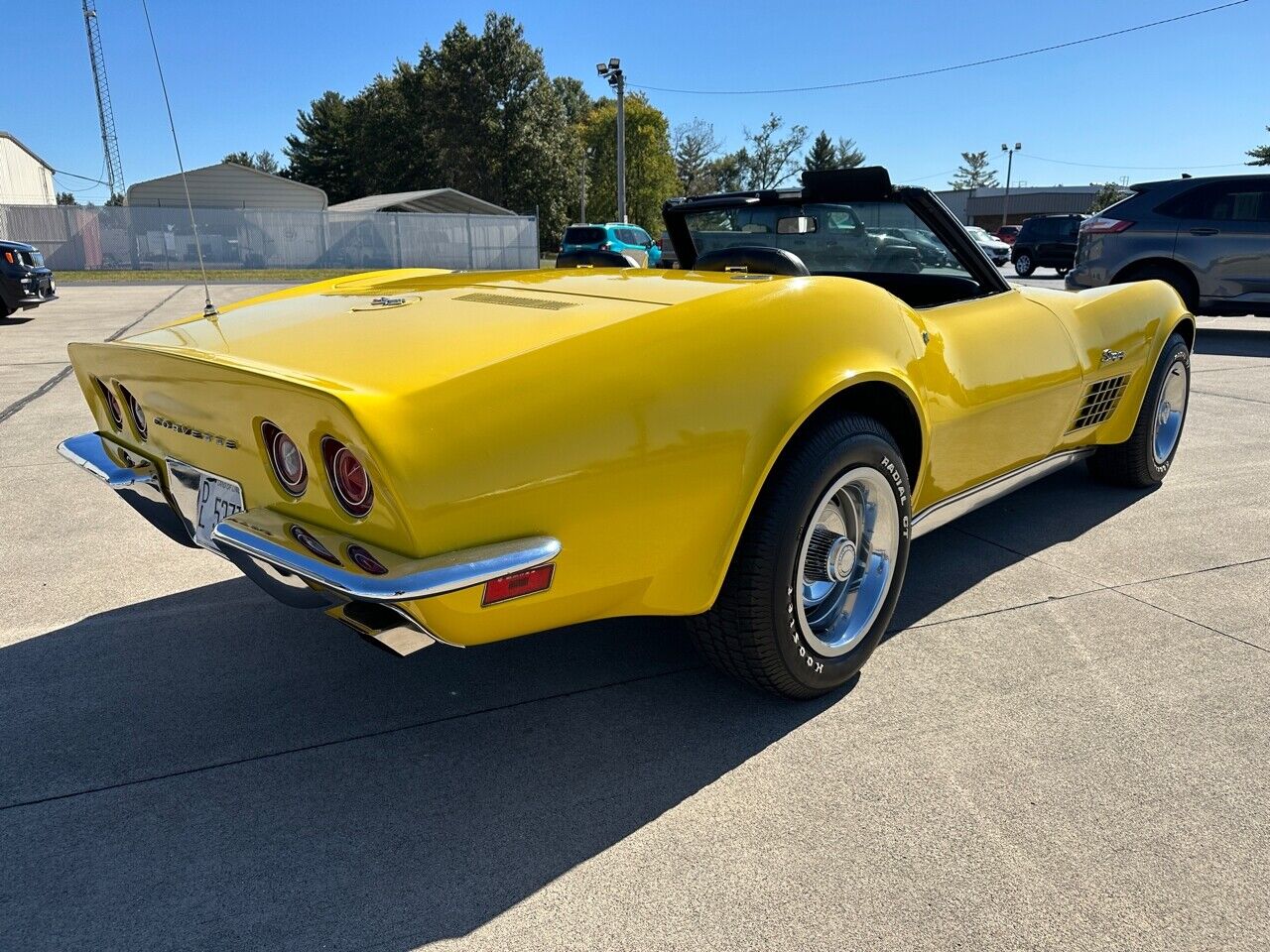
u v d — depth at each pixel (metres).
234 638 2.62
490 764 2.00
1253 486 4.02
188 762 2.01
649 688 2.33
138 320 12.05
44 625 2.69
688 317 1.86
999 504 3.80
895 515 2.27
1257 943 1.49
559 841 1.75
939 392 2.39
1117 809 1.83
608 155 61.84
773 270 2.63
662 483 1.77
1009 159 60.38
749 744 2.07
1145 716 2.17
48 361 7.99
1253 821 1.79
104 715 2.20
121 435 2.38
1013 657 2.46
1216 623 2.67
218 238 28.25
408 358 1.71
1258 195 8.49
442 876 1.66
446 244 30.11
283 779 1.95
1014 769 1.96
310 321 2.13
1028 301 3.04
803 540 2.04
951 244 2.88
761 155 63.41
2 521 3.62
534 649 2.56
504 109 52.00
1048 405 3.00
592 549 1.72
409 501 1.49
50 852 1.72
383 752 2.05
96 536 3.46
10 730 2.13
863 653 2.28
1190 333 3.98
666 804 1.86
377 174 56.41
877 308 2.22
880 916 1.55
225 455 1.88
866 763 1.99
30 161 47.00
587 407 1.67
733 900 1.59
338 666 2.45
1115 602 2.81
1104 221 9.26
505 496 1.58
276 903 1.59
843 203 2.92
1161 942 1.49
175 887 1.63
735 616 2.00
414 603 1.53
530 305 2.03
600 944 1.49
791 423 1.91
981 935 1.51
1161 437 3.97
